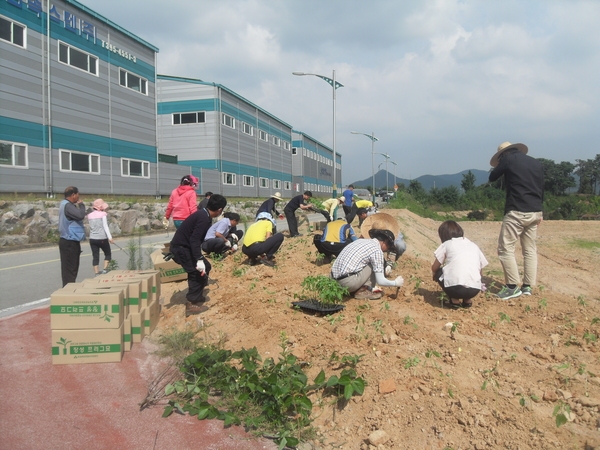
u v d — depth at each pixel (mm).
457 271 5852
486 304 6277
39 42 20438
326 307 6000
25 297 8109
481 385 4133
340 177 85875
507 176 6699
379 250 6340
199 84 36531
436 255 6156
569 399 3838
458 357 4602
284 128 53250
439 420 3756
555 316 5750
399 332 5211
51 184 20984
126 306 5387
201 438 3764
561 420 3469
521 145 6879
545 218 32875
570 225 17266
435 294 6660
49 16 20922
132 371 4844
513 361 4512
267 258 8797
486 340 5031
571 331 5199
